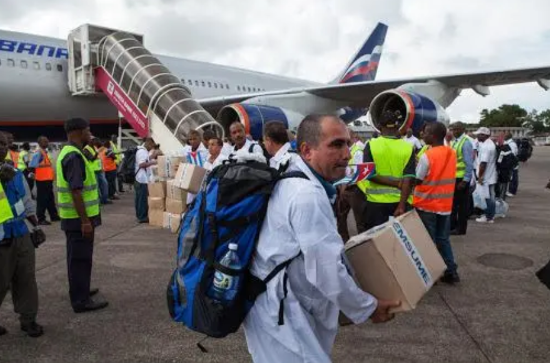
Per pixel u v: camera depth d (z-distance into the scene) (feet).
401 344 10.36
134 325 11.48
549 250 18.86
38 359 9.71
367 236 5.49
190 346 10.29
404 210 12.98
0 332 10.90
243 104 35.19
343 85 41.22
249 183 5.04
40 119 41.22
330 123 5.17
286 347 4.90
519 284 14.51
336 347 10.23
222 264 4.91
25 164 36.60
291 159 5.50
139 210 25.70
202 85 52.06
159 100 35.32
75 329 11.26
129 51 37.78
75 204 11.65
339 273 4.67
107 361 9.61
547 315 11.96
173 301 5.61
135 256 18.12
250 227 5.02
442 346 10.23
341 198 17.10
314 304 5.10
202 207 5.32
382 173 13.20
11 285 10.72
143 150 25.80
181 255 5.50
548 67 35.76
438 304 12.80
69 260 12.19
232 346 10.30
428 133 13.99
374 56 65.62
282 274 4.92
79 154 11.80
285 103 40.55
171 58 50.55
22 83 38.73
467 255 18.08
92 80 40.01
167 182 22.40
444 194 13.85
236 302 4.99
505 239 20.89
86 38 38.88
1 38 37.93
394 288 5.30
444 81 39.86
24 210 10.68
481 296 13.42
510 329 11.10
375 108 32.76
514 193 37.55
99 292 13.88
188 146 23.94
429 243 5.84
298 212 4.70
